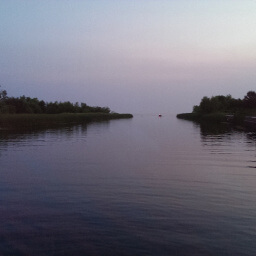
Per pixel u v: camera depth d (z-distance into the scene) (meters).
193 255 6.92
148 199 11.00
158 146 27.19
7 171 15.98
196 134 40.62
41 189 12.40
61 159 19.84
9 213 9.52
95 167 17.06
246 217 9.18
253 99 81.44
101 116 104.12
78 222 8.77
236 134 39.78
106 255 6.95
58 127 57.16
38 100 98.94
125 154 22.22
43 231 8.17
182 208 9.98
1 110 67.31
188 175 14.95
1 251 7.11
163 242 7.53
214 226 8.49
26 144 28.55
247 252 7.04
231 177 14.48
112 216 9.27
